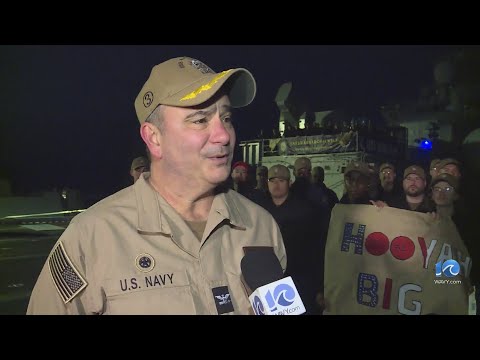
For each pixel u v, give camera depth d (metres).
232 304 1.27
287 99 12.17
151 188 1.30
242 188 4.36
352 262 2.72
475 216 3.46
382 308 2.62
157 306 1.18
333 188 9.39
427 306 2.57
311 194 4.26
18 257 7.57
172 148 1.22
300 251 3.35
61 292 1.18
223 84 1.25
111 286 1.17
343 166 9.34
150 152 1.30
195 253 1.26
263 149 10.47
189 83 1.20
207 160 1.23
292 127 10.73
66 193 12.88
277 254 1.49
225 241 1.35
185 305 1.19
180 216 1.28
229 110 1.27
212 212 1.33
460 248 2.64
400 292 2.62
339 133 9.50
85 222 1.22
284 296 1.29
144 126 1.27
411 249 2.64
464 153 6.20
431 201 3.22
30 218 11.05
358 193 3.43
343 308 2.71
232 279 1.32
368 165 3.70
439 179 3.21
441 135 14.33
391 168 3.52
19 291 5.77
